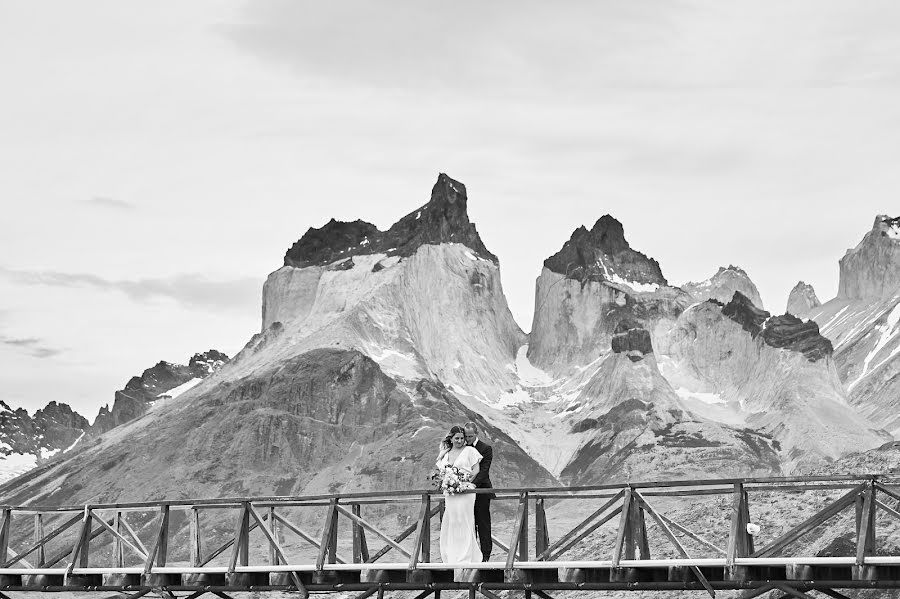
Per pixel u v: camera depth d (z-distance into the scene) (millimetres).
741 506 25469
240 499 30891
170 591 31484
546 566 26281
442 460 27953
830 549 48094
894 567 23734
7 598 55688
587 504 141750
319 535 135875
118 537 32719
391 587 28359
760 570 25000
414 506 154500
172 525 145000
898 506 47469
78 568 32844
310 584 29141
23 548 143375
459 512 27547
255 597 53812
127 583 31984
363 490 161750
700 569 25828
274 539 30188
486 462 27891
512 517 141125
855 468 68000
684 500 99938
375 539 141750
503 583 27219
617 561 25625
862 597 40875
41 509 34406
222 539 137625
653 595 47469
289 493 167125
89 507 33406
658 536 58875
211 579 30812
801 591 24922
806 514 54344
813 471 71875
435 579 27812
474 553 27484
